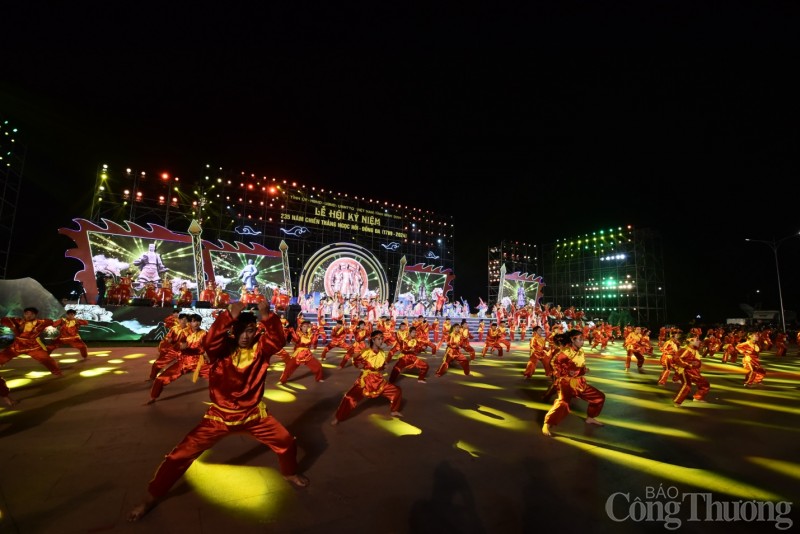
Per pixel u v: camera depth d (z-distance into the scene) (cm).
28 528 273
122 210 2722
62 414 564
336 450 446
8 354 790
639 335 1257
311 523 290
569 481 377
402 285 3444
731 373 1230
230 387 338
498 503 329
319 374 884
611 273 4281
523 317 2941
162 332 1642
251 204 3150
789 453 469
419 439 490
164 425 519
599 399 560
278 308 2173
